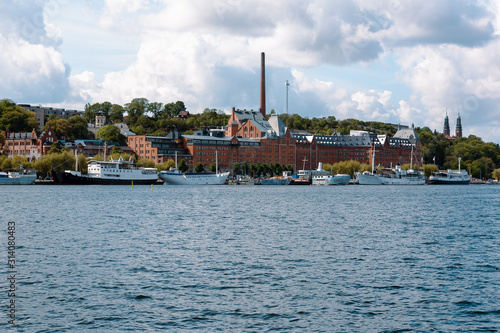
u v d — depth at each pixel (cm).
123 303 4459
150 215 10812
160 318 4144
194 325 4019
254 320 4116
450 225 9406
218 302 4494
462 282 5119
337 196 18600
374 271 5541
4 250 6531
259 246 6969
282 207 13288
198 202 14800
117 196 16812
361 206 13788
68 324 4022
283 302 4506
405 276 5334
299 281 5131
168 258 6122
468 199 17238
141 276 5269
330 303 4491
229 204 14188
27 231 8188
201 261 5969
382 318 4166
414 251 6662
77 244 7006
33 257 6122
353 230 8631
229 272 5459
